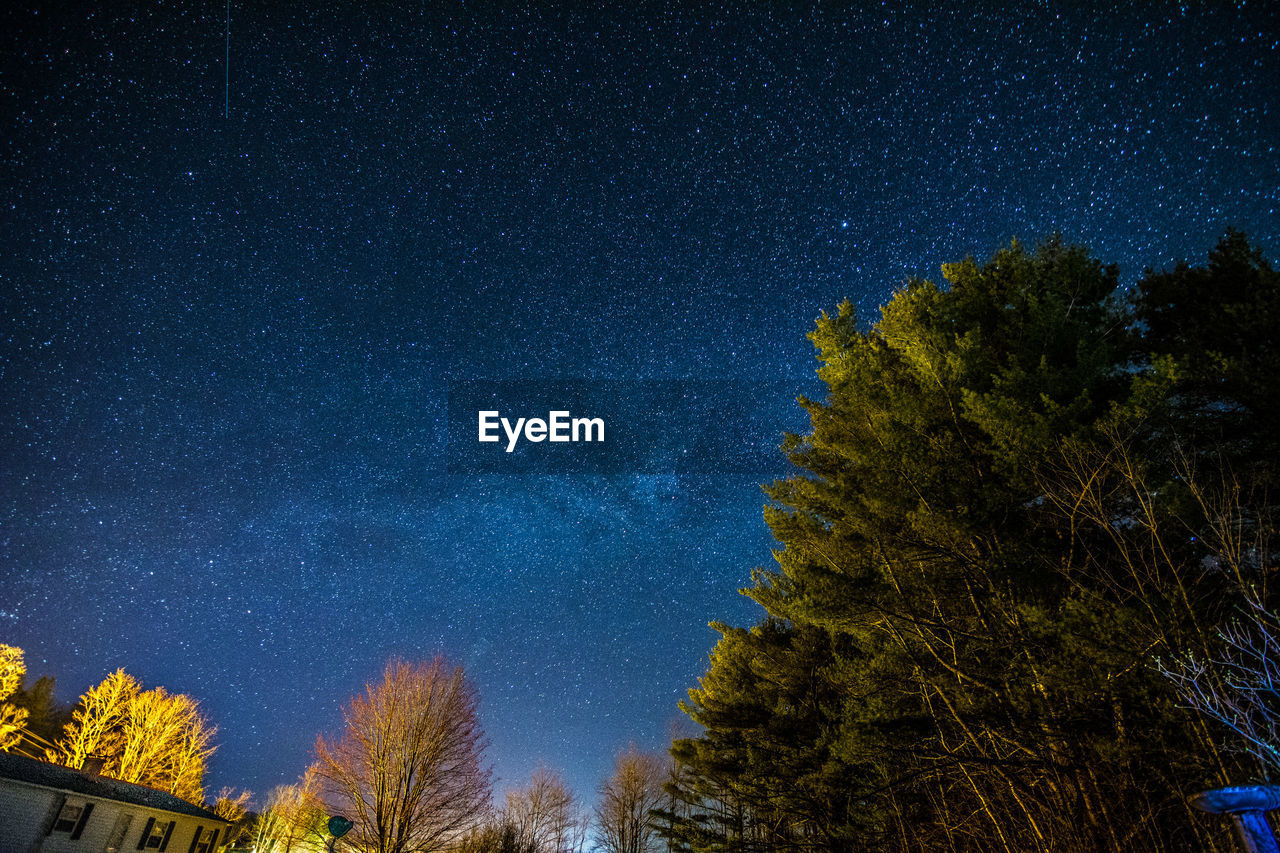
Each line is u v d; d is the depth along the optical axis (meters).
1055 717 6.88
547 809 43.94
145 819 22.97
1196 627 6.02
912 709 10.24
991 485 8.93
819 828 13.59
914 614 9.02
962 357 9.68
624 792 39.47
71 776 21.12
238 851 34.66
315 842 24.83
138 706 29.52
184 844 24.86
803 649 16.19
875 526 10.30
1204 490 7.27
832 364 12.53
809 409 13.91
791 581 16.75
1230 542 6.59
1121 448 7.46
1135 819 6.67
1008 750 8.28
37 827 18.92
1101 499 7.61
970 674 8.27
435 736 22.19
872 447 11.07
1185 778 6.22
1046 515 8.59
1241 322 8.02
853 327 12.85
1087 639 6.46
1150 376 7.52
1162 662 6.07
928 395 10.05
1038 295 10.22
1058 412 8.17
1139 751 6.21
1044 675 6.94
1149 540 7.71
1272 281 8.05
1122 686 6.27
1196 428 8.09
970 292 10.59
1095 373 8.80
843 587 10.09
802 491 13.09
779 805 14.19
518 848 35.16
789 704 17.75
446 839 21.47
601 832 39.31
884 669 9.84
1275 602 6.45
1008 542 8.46
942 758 8.10
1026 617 7.13
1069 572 7.88
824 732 14.02
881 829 11.70
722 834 19.61
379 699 22.52
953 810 10.44
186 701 31.39
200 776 31.98
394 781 21.44
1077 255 9.94
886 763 10.07
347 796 21.34
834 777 12.70
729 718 17.94
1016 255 10.72
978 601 9.19
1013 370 8.95
